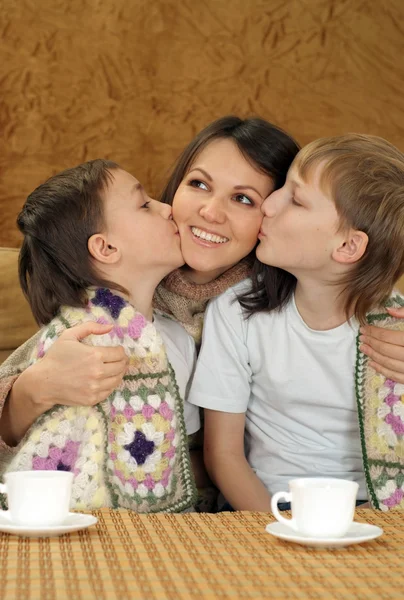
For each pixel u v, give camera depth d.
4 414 1.02
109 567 0.56
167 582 0.53
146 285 1.14
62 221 1.08
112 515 0.73
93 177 1.10
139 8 2.92
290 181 1.12
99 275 1.10
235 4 2.95
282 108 2.96
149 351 1.06
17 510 0.65
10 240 2.88
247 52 2.95
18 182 2.88
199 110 2.95
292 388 1.18
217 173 1.17
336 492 0.63
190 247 1.16
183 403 1.19
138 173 2.94
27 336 1.38
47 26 2.88
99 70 2.91
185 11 2.94
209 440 1.21
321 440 1.19
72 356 0.96
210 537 0.65
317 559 0.59
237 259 1.18
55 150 2.90
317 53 2.96
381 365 1.08
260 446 1.23
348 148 1.10
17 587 0.51
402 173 1.11
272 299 1.18
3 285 1.37
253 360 1.21
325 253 1.10
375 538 0.66
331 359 1.16
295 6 2.96
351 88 2.97
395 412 1.06
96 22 2.90
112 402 1.03
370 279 1.11
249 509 1.16
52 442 0.97
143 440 1.03
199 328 1.25
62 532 0.64
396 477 1.05
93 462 0.99
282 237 1.11
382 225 1.08
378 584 0.53
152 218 1.12
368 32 2.97
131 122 2.93
